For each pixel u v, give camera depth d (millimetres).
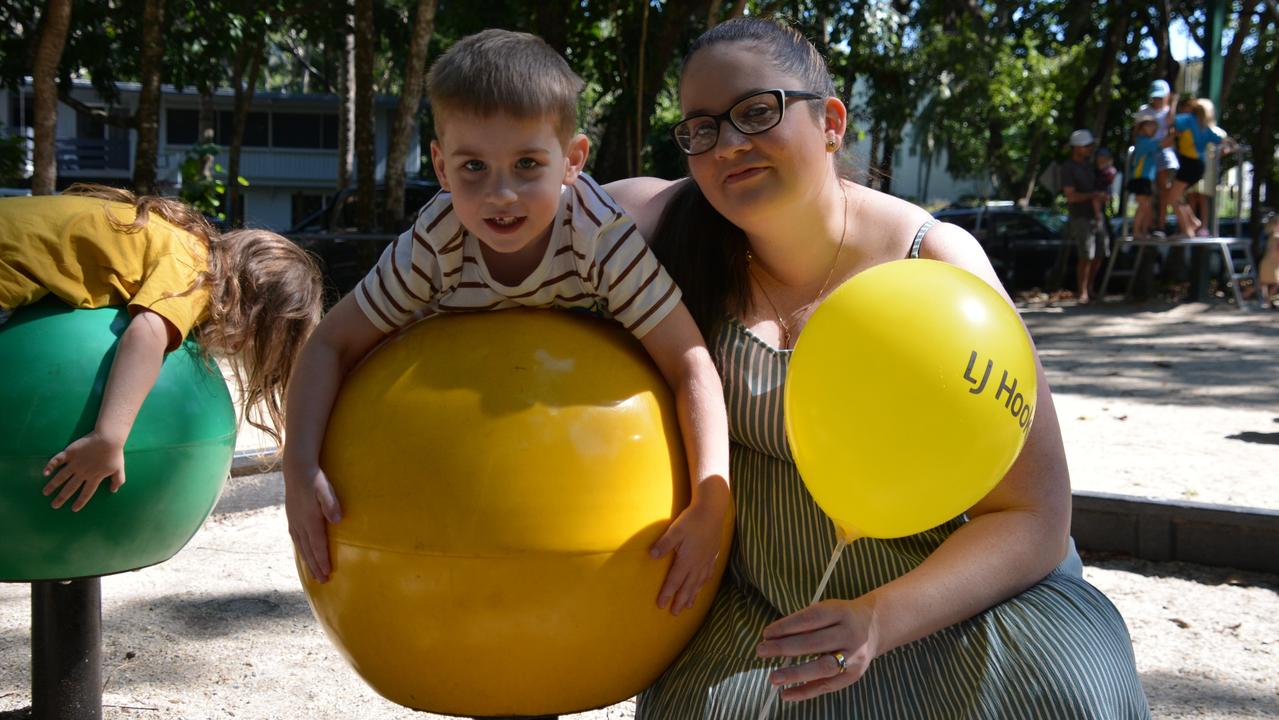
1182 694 3213
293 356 2848
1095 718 1978
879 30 15602
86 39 15633
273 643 3619
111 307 2479
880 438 1888
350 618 2109
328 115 35219
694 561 2090
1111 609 2184
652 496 2084
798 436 2010
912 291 1920
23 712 2865
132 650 3535
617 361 2180
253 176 34969
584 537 1998
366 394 2150
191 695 3193
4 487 2332
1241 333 12227
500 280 2244
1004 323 1937
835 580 2260
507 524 1972
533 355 2121
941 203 27047
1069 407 7781
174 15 15922
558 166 2104
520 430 2016
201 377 2596
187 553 4578
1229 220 21766
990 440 1889
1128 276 17891
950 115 23109
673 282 2260
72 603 2705
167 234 2553
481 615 1997
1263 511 4293
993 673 2049
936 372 1858
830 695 2119
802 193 2213
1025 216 18547
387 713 3098
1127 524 4531
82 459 2332
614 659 2107
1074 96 25562
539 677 2074
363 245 12328
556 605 2004
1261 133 20500
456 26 14383
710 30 2244
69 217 2455
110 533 2447
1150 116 15266
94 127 34250
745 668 2191
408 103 12781
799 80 2176
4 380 2342
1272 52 26766
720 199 2234
